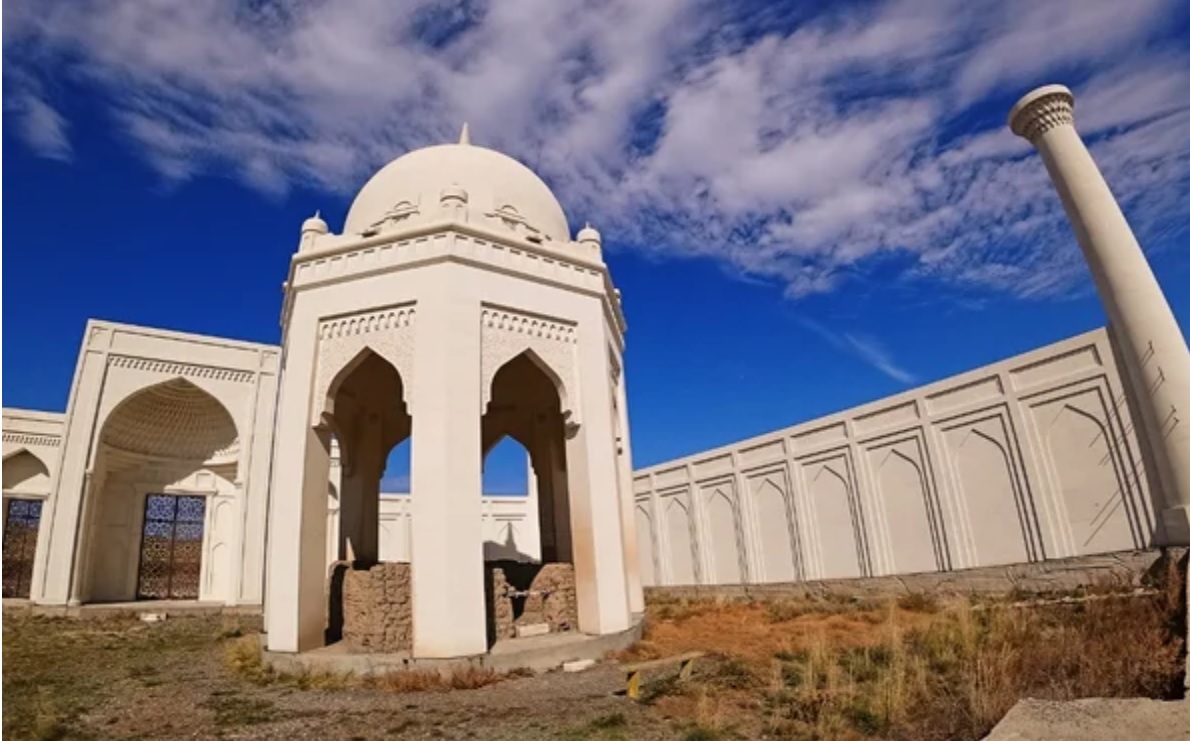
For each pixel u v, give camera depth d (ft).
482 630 29.99
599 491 36.11
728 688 24.56
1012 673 21.98
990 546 44.14
